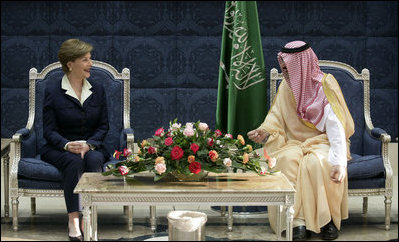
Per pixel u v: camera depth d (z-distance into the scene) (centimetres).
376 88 654
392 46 651
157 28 644
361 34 648
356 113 499
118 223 462
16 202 430
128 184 350
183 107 651
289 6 641
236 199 336
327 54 647
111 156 484
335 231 421
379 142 457
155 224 438
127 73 505
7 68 644
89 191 332
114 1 640
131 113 649
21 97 648
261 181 360
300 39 644
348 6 645
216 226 455
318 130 452
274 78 505
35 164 425
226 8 531
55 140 433
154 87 650
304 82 448
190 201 335
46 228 445
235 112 516
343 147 420
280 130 460
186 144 359
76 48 444
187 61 647
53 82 494
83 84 459
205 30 645
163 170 346
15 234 427
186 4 643
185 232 321
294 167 424
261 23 641
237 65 514
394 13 648
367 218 481
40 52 642
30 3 638
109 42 642
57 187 426
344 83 501
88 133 457
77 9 639
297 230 414
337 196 418
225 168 357
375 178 439
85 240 335
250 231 441
